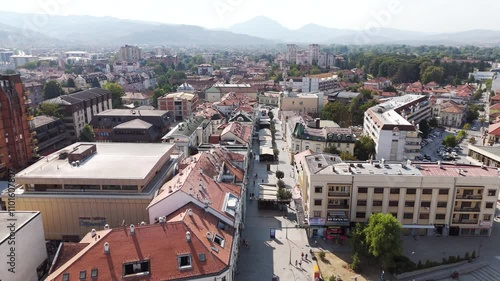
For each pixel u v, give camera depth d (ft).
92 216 289.94
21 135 424.05
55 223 291.99
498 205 375.45
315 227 317.01
